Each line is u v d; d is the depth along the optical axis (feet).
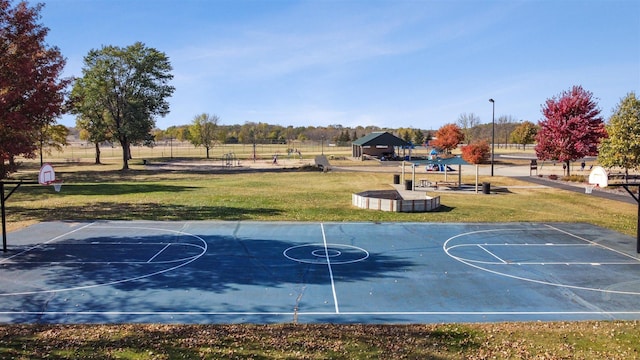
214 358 28.12
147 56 197.77
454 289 43.19
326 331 33.04
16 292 41.04
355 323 35.12
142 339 31.07
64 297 39.93
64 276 45.73
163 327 33.60
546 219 78.74
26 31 57.98
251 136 490.90
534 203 98.07
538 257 54.60
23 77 54.80
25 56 56.95
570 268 50.24
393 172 171.01
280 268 49.16
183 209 86.12
